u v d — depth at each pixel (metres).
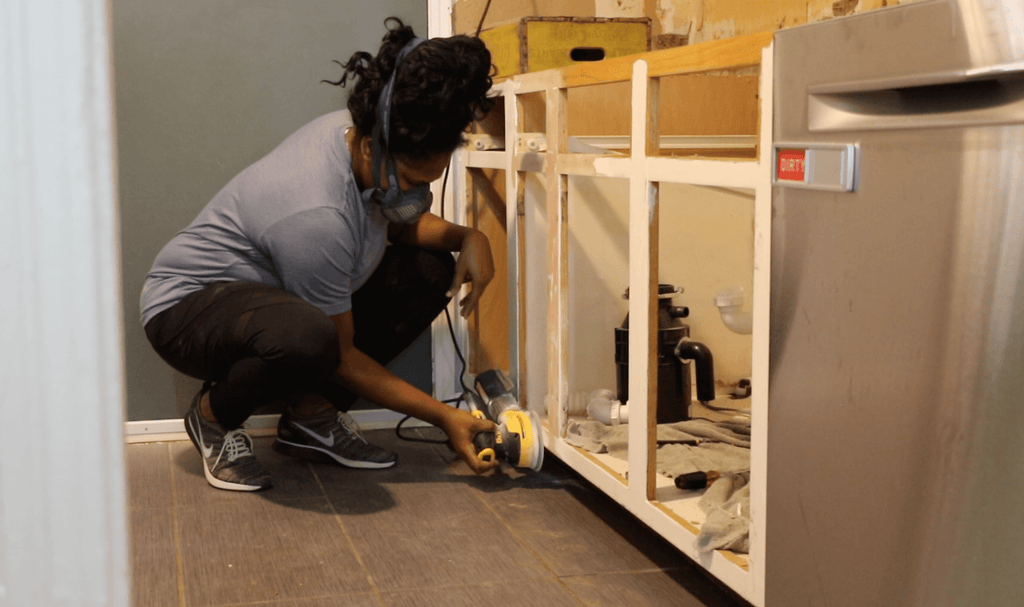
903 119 0.75
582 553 1.44
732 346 2.00
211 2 2.00
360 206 1.62
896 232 0.76
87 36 0.24
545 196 1.80
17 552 0.25
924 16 0.70
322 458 1.93
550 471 1.88
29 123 0.24
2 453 0.24
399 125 1.44
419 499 1.70
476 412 1.80
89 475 0.25
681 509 1.31
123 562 0.26
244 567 1.37
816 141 0.86
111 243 0.25
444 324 2.25
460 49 1.43
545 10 2.08
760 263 1.01
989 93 0.66
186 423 1.80
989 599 0.68
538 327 1.83
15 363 0.24
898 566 0.78
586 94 1.82
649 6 2.20
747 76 1.86
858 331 0.82
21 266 0.24
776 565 0.99
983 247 0.67
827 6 1.79
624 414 1.72
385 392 1.72
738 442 1.63
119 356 0.25
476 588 1.30
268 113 2.06
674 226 1.89
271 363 1.58
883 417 0.79
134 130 2.00
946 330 0.71
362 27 2.09
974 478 0.69
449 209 2.22
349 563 1.39
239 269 1.70
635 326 1.35
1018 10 0.62
